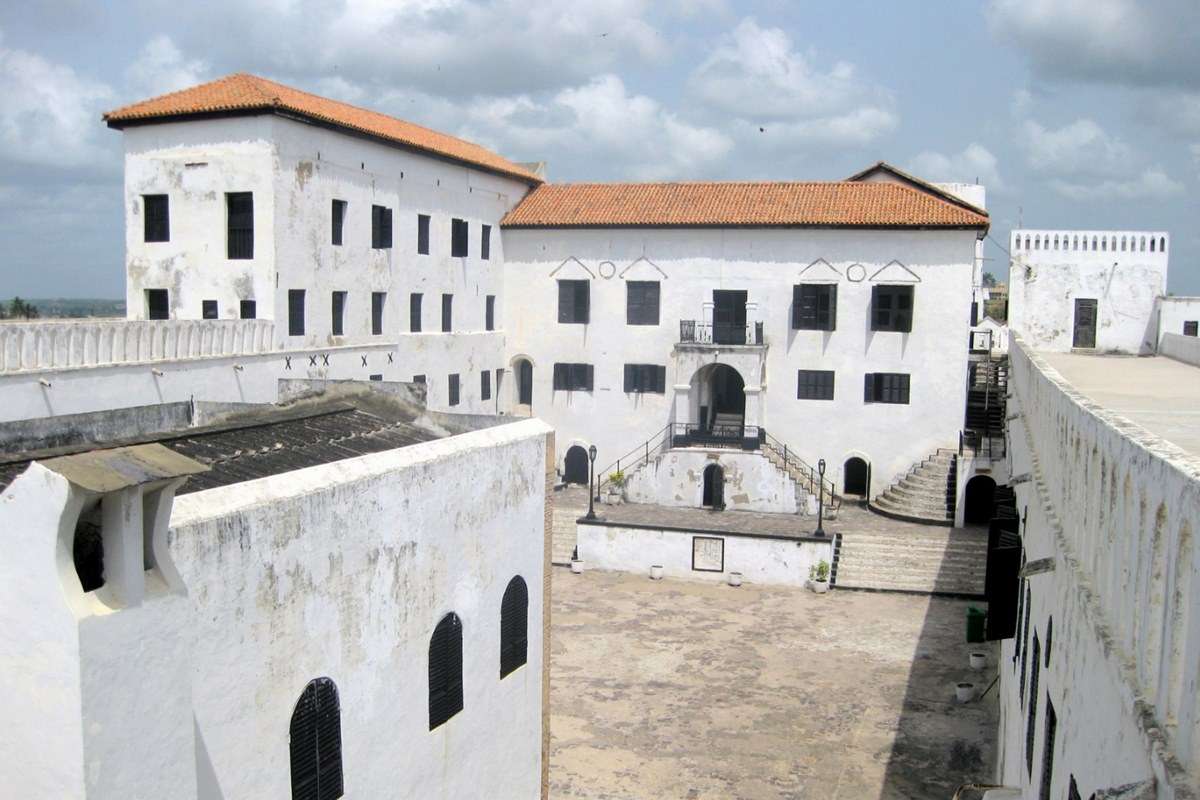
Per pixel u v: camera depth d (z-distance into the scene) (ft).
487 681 51.19
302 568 36.55
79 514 25.35
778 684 89.86
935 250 137.49
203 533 31.89
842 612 109.09
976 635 93.25
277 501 35.22
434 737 46.34
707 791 71.36
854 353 141.49
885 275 139.54
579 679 90.79
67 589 25.03
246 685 34.06
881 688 88.99
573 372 153.28
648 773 73.87
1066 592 32.83
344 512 38.75
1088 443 31.60
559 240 152.15
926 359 138.82
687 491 139.03
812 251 141.90
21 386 68.28
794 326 143.23
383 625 41.70
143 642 26.68
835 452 143.33
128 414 57.16
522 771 56.13
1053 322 146.51
